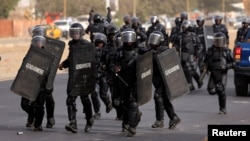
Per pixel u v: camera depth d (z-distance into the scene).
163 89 22.08
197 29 41.06
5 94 33.91
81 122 24.19
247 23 39.38
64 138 20.66
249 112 26.70
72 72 21.05
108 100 24.91
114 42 22.89
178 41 33.81
